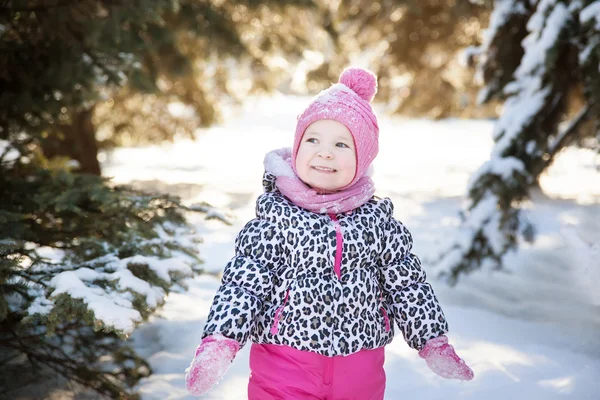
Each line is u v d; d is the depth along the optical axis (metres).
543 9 4.64
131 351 3.53
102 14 4.01
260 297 2.05
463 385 3.28
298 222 2.09
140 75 6.94
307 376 2.02
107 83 4.29
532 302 4.82
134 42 4.66
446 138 23.66
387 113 12.62
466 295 4.98
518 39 5.76
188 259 3.20
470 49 6.23
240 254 2.10
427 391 3.23
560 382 3.26
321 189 2.19
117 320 2.47
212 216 3.51
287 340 2.04
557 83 4.70
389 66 11.61
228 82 11.55
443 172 14.75
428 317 2.14
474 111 11.95
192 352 3.77
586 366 3.49
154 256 3.05
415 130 26.31
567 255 6.11
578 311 4.55
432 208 9.58
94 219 3.34
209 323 1.99
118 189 3.69
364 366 2.08
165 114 10.92
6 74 3.64
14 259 2.78
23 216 3.09
